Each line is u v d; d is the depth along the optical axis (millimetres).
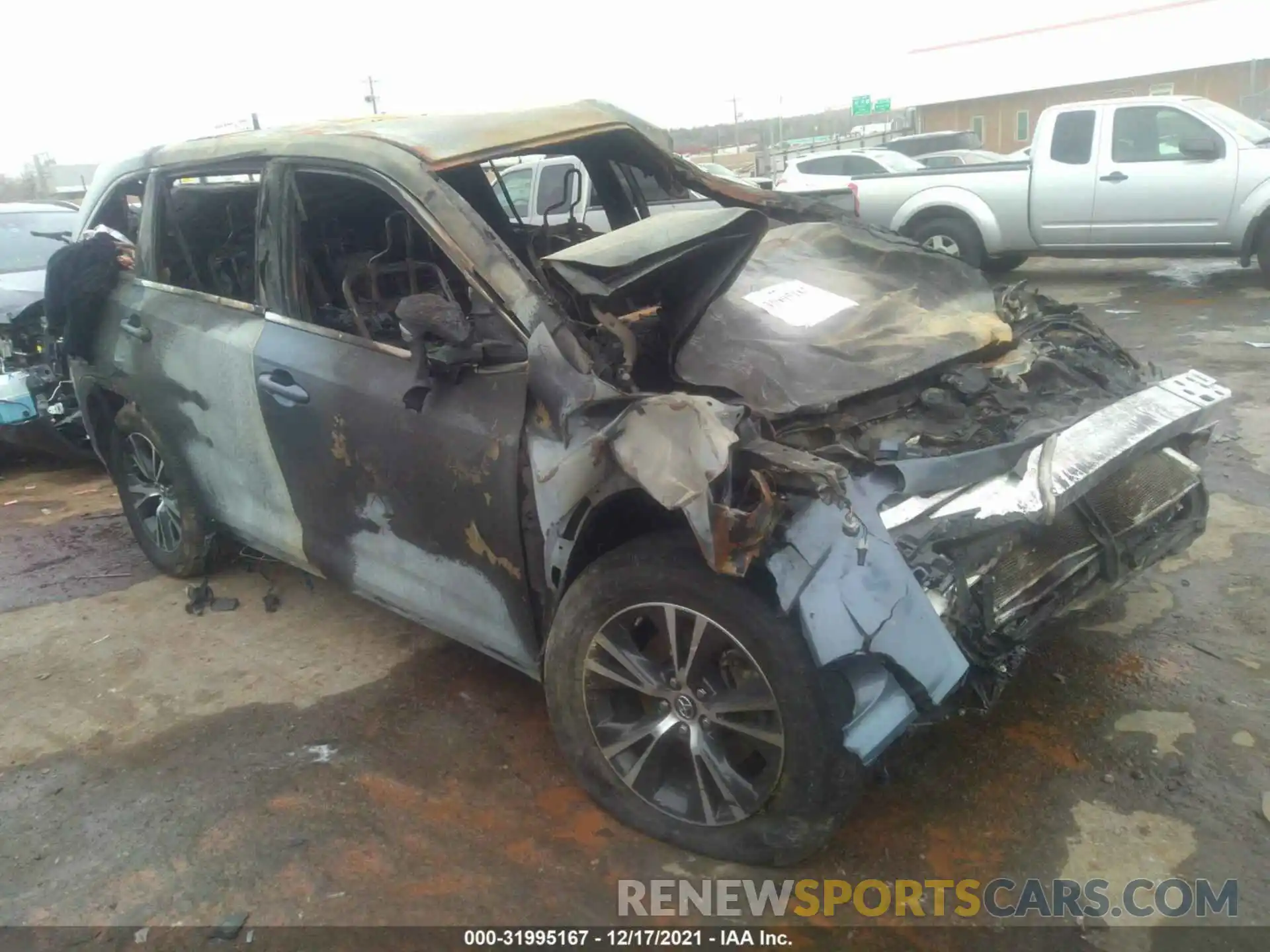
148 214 3824
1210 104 9258
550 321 2475
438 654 3598
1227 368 6312
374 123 3180
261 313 3314
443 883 2473
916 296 3451
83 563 4680
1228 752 2732
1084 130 9445
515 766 2920
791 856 2361
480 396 2627
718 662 2344
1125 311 8492
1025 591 2490
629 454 2189
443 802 2777
